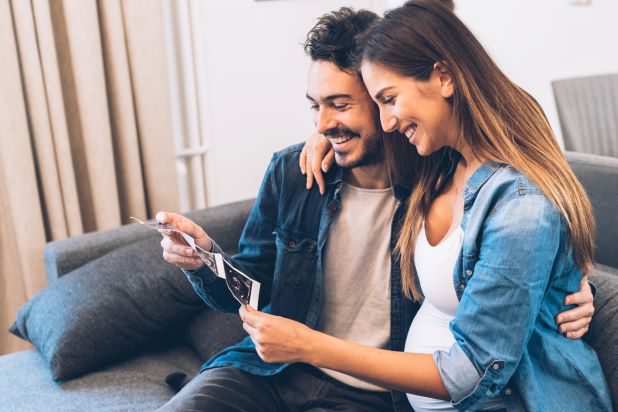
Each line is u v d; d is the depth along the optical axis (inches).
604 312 50.0
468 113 43.4
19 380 66.1
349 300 53.9
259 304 57.6
